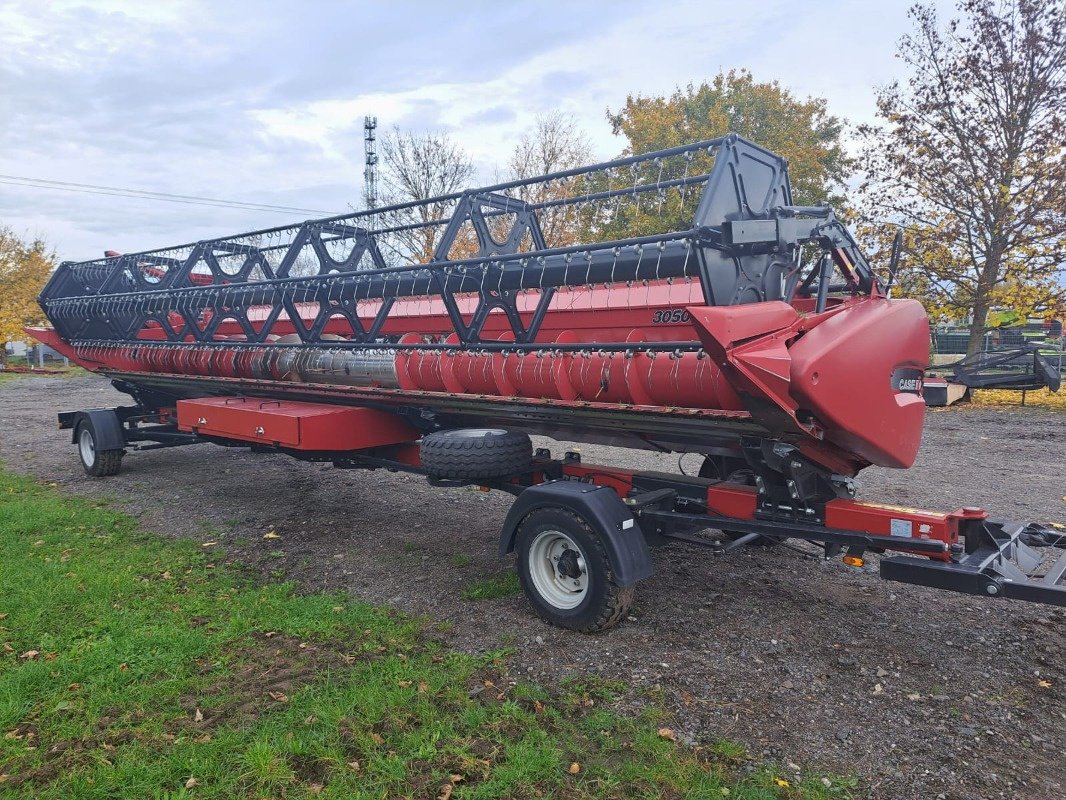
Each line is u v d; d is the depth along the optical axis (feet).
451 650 13.34
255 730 10.72
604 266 14.73
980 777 9.57
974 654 13.05
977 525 11.93
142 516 23.35
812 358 11.62
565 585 14.43
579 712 11.25
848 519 12.74
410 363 18.45
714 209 13.25
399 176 93.40
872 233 59.00
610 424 14.69
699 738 10.53
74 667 12.68
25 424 47.24
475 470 15.79
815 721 10.95
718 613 14.94
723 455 14.88
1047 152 51.03
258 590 16.49
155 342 28.09
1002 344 69.67
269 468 30.86
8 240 109.19
